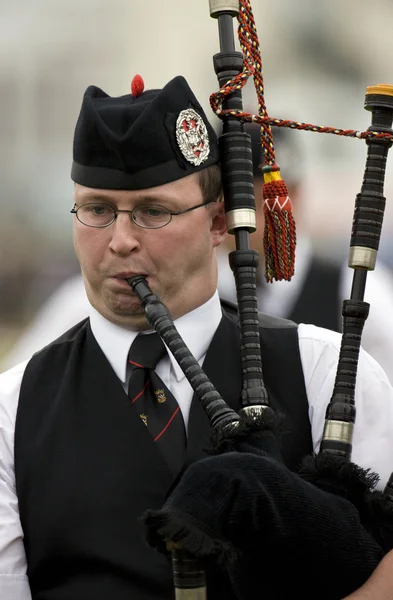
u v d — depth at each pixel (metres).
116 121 8.45
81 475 8.62
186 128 8.57
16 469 8.80
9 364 17.00
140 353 8.88
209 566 7.11
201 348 9.02
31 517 8.67
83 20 25.41
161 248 8.50
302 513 7.15
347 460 8.00
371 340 14.83
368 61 24.44
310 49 24.16
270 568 7.37
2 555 8.58
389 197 22.28
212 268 9.03
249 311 8.34
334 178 20.81
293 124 8.61
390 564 7.54
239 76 8.65
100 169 8.46
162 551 6.91
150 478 8.57
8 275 23.38
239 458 7.09
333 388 8.66
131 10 25.33
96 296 8.83
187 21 25.36
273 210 8.72
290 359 9.16
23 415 8.95
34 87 25.09
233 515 6.90
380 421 9.00
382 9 24.73
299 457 8.84
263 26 24.36
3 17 25.33
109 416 8.77
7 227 23.86
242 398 8.11
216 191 8.83
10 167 24.59
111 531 8.49
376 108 8.43
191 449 8.64
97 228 8.56
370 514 7.77
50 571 8.62
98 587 8.43
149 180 8.41
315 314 15.65
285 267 8.75
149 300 8.30
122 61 25.42
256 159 14.72
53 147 25.00
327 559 7.30
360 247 8.41
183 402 8.85
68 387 8.95
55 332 16.05
